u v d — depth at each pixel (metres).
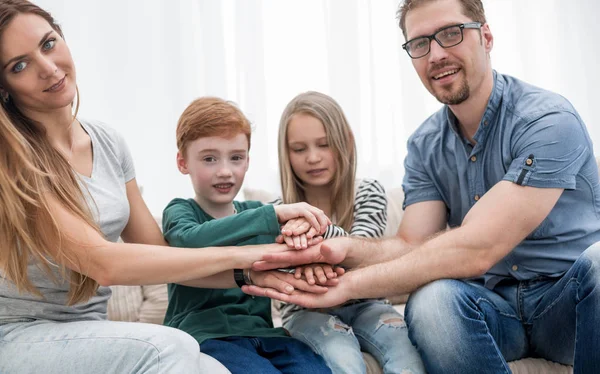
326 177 1.89
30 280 1.40
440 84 1.70
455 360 1.42
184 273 1.43
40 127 1.42
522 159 1.58
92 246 1.35
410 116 3.12
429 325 1.45
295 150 1.90
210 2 2.89
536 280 1.68
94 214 1.46
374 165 3.09
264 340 1.58
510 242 1.54
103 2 2.81
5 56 1.32
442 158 1.82
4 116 1.32
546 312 1.60
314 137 1.86
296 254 1.57
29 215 1.33
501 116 1.70
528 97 1.69
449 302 1.45
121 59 2.84
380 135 3.12
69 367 1.25
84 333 1.28
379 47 3.10
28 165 1.31
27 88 1.35
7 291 1.38
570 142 1.57
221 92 2.92
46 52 1.37
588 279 1.42
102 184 1.53
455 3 1.67
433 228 1.83
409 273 1.54
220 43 2.91
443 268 1.53
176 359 1.20
